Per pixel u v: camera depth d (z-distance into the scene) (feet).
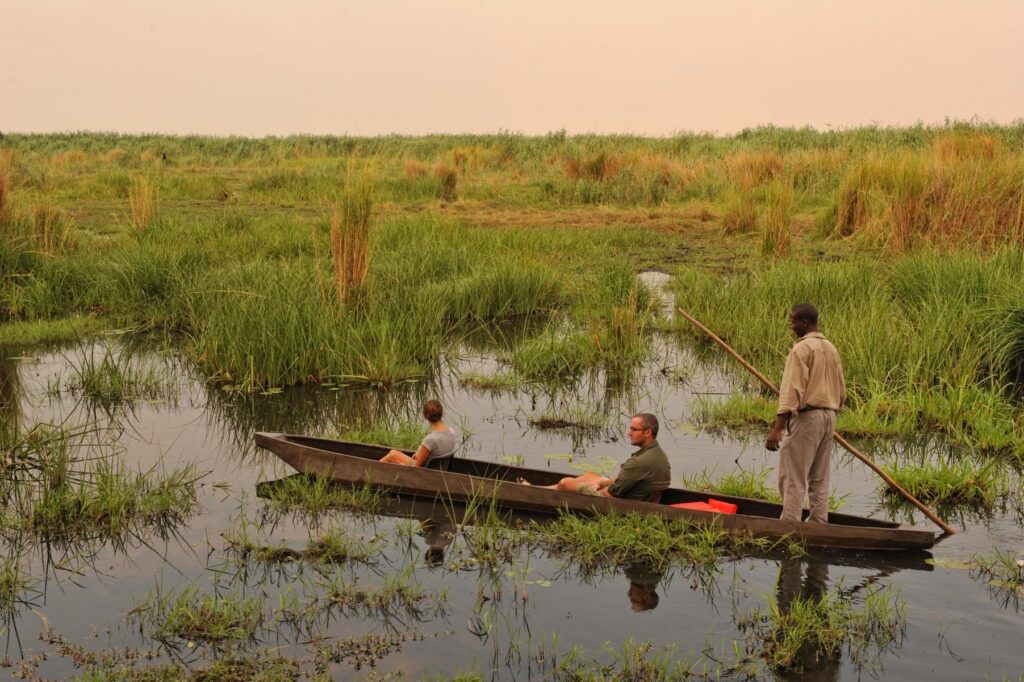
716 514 21.36
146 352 39.78
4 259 48.70
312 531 22.06
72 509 22.67
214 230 62.39
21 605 18.29
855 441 28.53
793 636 16.75
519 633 17.19
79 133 214.07
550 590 18.98
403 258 52.01
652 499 22.71
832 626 17.02
